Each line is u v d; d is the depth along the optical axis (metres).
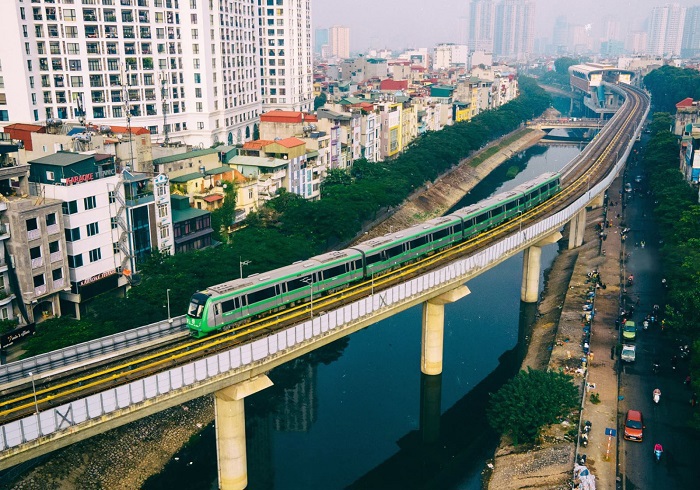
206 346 62.94
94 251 92.88
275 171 132.38
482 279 134.88
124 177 95.81
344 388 91.06
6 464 47.72
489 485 68.69
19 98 152.00
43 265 85.31
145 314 81.81
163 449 73.25
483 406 86.94
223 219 119.12
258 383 64.00
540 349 96.94
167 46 166.88
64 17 152.75
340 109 185.12
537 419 71.44
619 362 85.25
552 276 132.25
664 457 65.50
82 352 62.16
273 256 100.75
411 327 112.12
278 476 71.81
